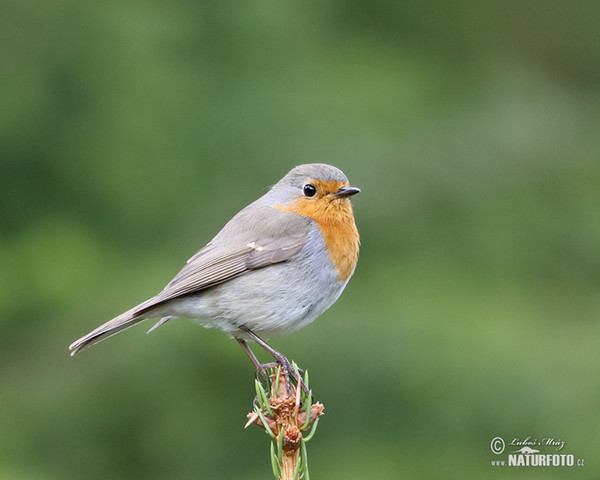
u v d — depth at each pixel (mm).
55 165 14641
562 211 14422
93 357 12828
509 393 12258
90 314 13172
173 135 14812
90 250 14102
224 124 14867
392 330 12711
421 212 14258
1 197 14609
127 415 12555
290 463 6699
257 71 15352
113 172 14680
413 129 14797
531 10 17516
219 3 15539
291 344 12609
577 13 17547
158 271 13648
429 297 13453
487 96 15664
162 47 15172
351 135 14633
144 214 14680
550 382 12203
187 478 12469
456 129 14875
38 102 14555
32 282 13586
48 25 14711
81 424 12477
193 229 14438
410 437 12344
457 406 12305
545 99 15727
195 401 12578
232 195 14570
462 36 17234
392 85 15406
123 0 15195
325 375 12492
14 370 13000
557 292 13938
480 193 14367
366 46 16250
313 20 16125
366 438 12344
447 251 14125
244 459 12547
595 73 17375
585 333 12961
